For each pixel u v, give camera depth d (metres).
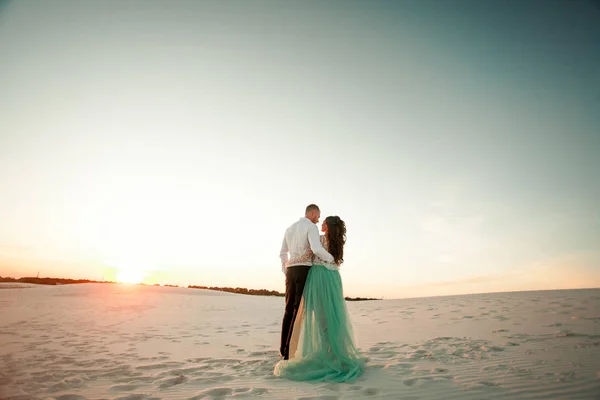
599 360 3.27
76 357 4.25
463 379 2.89
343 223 4.08
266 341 5.54
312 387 2.85
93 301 14.31
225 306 14.35
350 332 3.62
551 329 4.90
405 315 7.82
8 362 3.95
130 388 2.93
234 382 3.07
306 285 3.76
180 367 3.67
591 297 7.31
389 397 2.51
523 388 2.60
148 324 8.00
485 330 5.28
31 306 11.90
